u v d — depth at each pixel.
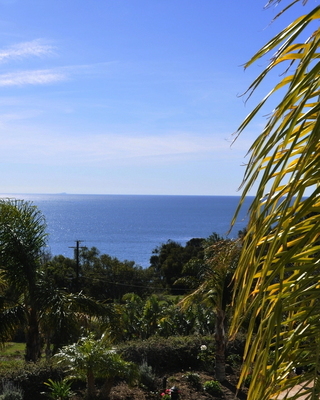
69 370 9.87
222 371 12.00
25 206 11.12
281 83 1.83
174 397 10.60
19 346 23.38
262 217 1.71
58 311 10.48
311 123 1.88
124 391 10.95
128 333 19.58
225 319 13.17
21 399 9.30
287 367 1.95
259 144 1.77
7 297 11.48
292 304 1.91
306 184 1.67
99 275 37.28
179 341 13.91
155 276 41.12
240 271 1.91
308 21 1.62
